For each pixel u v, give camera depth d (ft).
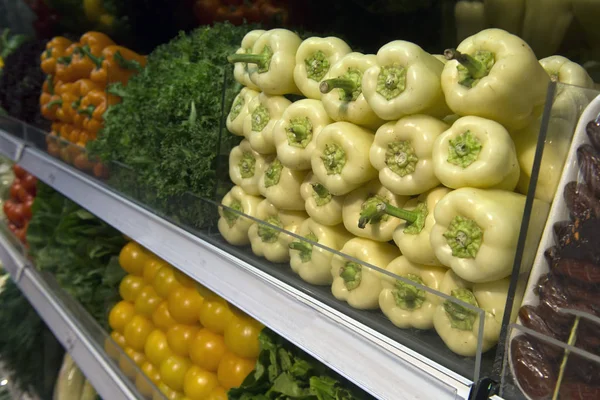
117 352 2.90
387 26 2.37
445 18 2.09
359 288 1.50
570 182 1.12
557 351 1.08
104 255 3.63
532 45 1.82
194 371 2.53
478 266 1.26
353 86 1.55
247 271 1.83
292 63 1.82
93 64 3.72
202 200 2.09
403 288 1.37
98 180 3.03
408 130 1.41
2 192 6.02
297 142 1.73
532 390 1.12
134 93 2.83
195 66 2.40
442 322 1.30
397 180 1.44
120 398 2.69
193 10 3.34
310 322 1.55
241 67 2.01
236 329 2.30
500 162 1.27
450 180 1.32
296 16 2.80
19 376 4.32
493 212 1.23
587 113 1.11
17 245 4.76
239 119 2.00
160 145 2.40
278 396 2.03
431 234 1.35
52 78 4.11
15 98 4.49
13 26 5.74
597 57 1.75
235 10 3.10
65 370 4.01
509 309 1.19
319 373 1.95
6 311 4.60
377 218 1.55
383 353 1.34
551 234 1.15
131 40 4.25
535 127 1.37
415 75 1.38
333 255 1.55
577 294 1.08
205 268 2.01
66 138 4.00
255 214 2.03
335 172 1.59
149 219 2.39
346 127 1.57
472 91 1.30
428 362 1.28
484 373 1.23
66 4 4.16
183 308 2.59
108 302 3.46
